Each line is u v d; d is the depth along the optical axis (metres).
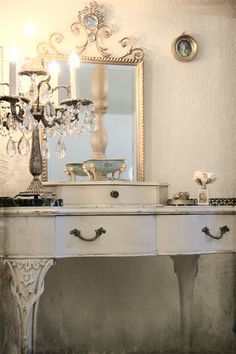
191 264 1.46
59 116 1.30
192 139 1.50
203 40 1.52
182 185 1.49
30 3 1.41
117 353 1.43
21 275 1.11
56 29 1.42
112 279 1.44
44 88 1.27
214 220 1.23
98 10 1.45
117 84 1.46
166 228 1.19
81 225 1.14
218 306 1.49
